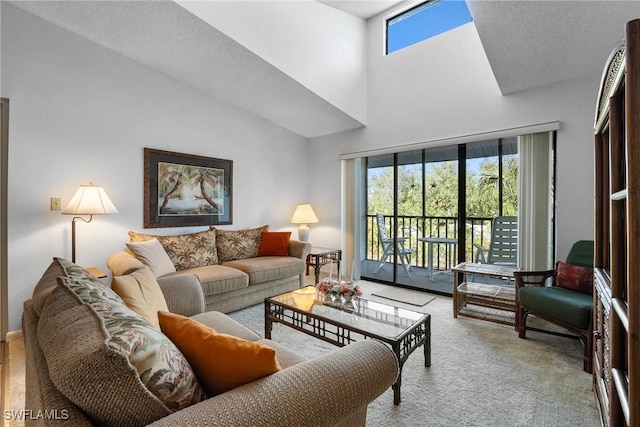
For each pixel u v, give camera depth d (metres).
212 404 0.75
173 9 2.51
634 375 0.88
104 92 3.07
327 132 4.80
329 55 3.82
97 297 1.00
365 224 4.66
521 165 3.14
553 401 1.71
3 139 2.56
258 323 2.86
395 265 4.27
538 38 2.29
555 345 2.39
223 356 0.89
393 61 4.11
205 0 2.61
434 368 2.06
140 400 0.69
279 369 0.92
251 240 3.96
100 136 3.05
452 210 3.80
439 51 3.70
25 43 2.63
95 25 2.75
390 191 4.36
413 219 4.17
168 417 0.69
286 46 3.30
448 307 3.31
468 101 3.47
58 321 0.87
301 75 3.47
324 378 0.89
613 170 1.19
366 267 4.66
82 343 0.73
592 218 2.76
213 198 3.95
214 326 1.76
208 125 3.90
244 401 0.77
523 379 1.93
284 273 3.58
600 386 1.50
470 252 3.66
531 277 2.72
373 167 4.55
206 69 3.37
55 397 0.70
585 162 2.79
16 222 2.61
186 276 2.16
